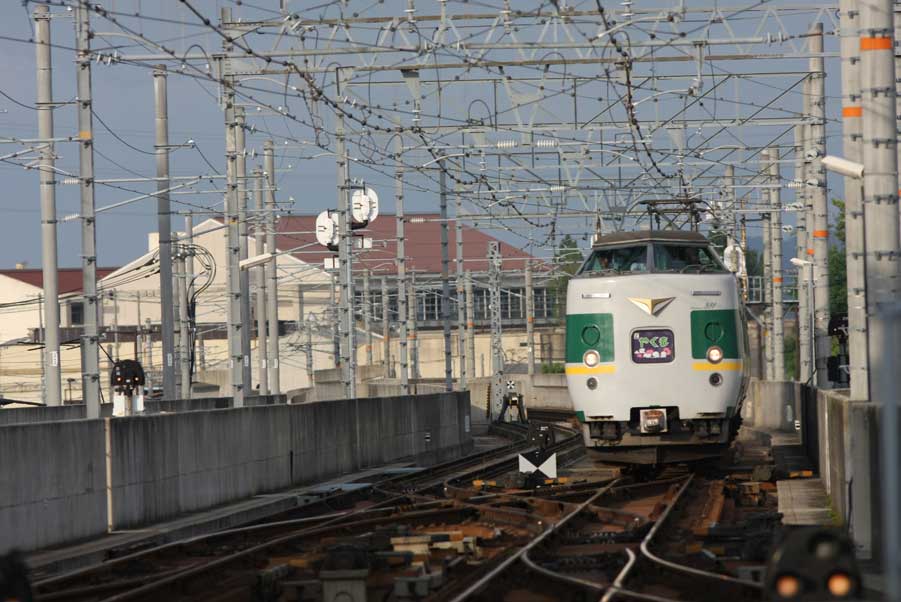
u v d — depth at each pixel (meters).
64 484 35.94
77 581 28.75
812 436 59.19
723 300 50.69
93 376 54.94
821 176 71.25
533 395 163.88
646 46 57.59
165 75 73.69
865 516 30.03
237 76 59.56
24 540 33.66
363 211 99.81
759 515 35.56
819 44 67.75
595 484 52.81
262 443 51.75
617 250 52.38
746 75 65.38
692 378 49.91
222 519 41.78
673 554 30.23
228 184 68.75
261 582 26.05
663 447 50.84
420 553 31.05
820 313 71.00
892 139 31.31
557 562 29.36
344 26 57.03
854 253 33.66
